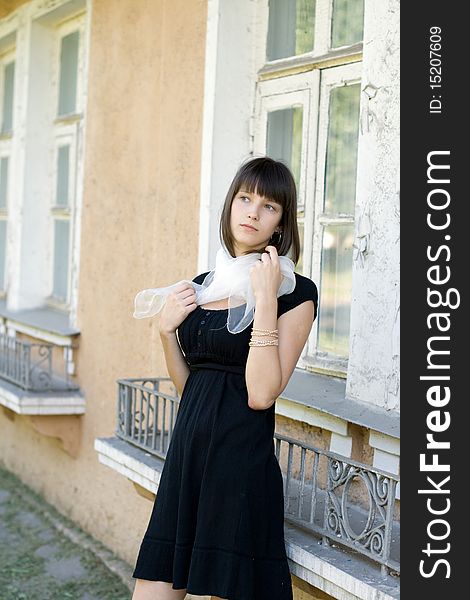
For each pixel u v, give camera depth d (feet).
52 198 20.62
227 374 8.57
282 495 8.51
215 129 13.25
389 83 9.78
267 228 8.57
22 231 20.66
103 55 17.10
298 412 11.22
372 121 10.01
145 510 15.60
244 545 8.18
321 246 12.23
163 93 14.82
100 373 16.92
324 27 12.29
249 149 13.47
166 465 8.81
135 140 15.81
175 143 14.39
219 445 8.31
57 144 20.34
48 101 20.68
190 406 8.67
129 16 16.14
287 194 8.60
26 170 20.56
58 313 20.08
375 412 9.92
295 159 12.82
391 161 9.74
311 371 12.25
